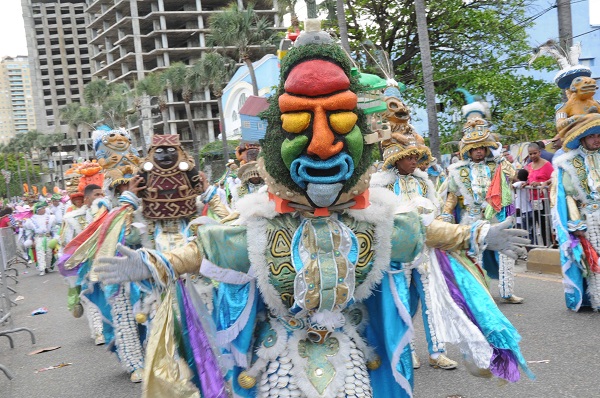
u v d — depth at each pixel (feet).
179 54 259.39
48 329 28.89
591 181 20.54
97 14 318.45
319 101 8.23
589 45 89.20
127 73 272.10
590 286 20.95
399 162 17.20
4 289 29.35
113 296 17.74
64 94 425.69
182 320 9.28
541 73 87.56
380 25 75.36
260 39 104.58
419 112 79.36
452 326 9.84
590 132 20.42
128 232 16.12
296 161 8.32
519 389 14.34
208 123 243.81
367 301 9.91
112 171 19.74
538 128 58.03
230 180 32.55
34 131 299.58
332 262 8.64
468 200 22.18
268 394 9.00
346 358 9.09
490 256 23.12
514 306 22.76
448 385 15.17
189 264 9.03
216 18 104.78
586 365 15.46
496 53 73.46
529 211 31.94
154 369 8.71
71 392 18.11
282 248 8.73
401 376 9.25
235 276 8.98
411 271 10.76
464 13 70.44
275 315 9.36
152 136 16.14
